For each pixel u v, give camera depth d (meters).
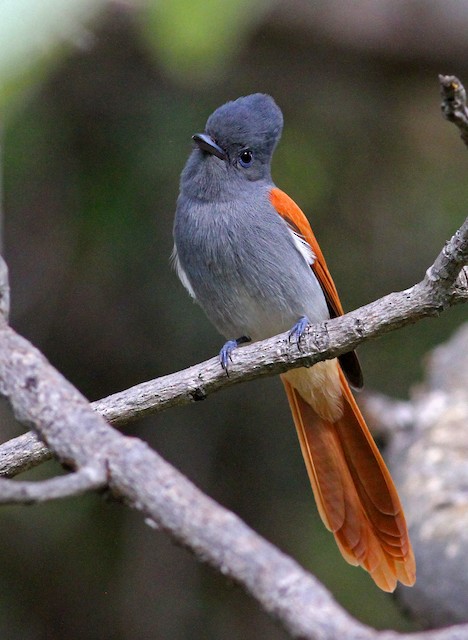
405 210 12.90
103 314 12.70
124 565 12.55
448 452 9.62
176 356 12.57
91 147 12.17
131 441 3.97
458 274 5.85
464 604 8.02
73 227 12.37
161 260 12.33
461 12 12.23
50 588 12.42
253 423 13.04
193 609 12.50
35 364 4.34
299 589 3.31
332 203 12.75
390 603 11.77
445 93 4.32
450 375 10.77
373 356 12.70
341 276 12.65
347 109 13.06
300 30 12.22
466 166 13.06
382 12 12.23
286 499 12.88
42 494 3.66
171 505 3.70
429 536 8.61
